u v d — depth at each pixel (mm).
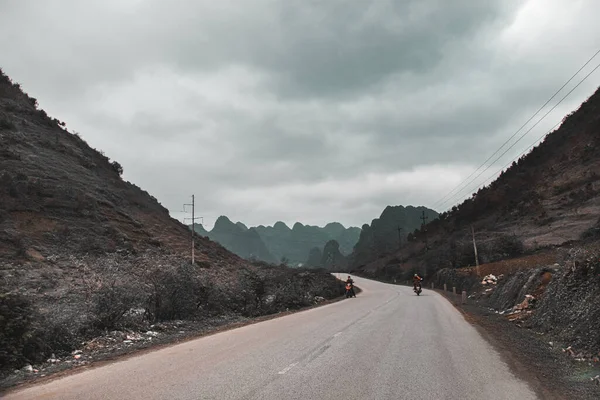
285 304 28828
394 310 22719
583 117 81000
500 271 40219
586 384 7301
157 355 10086
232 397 6266
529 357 9828
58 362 9578
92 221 47125
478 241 64062
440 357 9508
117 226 50219
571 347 10531
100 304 13836
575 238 46188
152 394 6480
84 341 11719
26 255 33312
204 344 11688
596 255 13758
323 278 53844
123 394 6543
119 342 12195
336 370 8102
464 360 9219
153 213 67250
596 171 62250
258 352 10117
